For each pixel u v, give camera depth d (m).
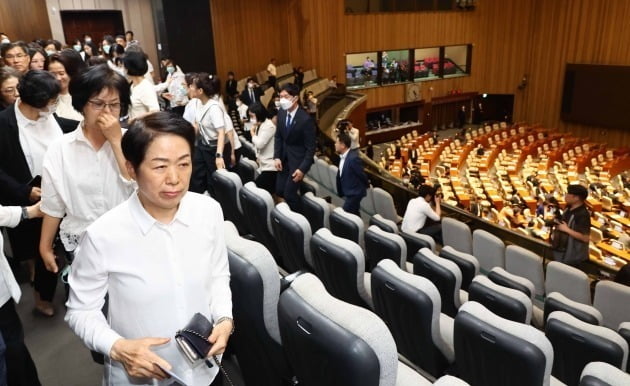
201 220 1.35
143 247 1.26
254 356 1.84
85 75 1.67
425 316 2.18
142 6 13.26
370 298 2.56
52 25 12.12
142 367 1.21
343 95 15.67
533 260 4.50
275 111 5.11
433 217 5.32
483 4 19.59
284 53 15.96
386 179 6.61
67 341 2.45
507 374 1.93
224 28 14.58
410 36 18.17
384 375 1.21
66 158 1.81
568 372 2.53
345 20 16.48
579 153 17.38
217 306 1.39
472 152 17.89
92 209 1.88
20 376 1.84
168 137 1.17
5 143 2.32
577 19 18.20
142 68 3.70
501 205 13.38
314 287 1.40
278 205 2.97
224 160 4.22
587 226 4.88
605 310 3.95
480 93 20.86
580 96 18.27
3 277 1.79
